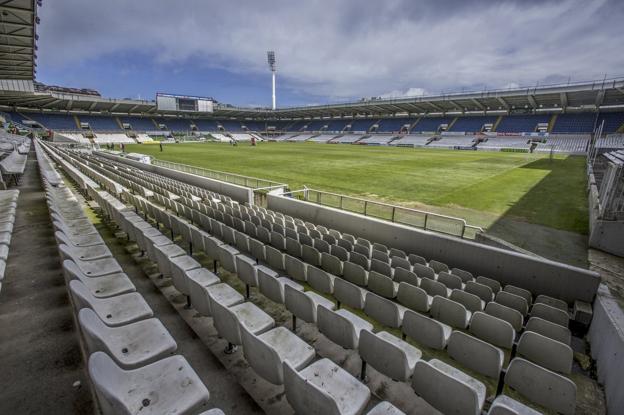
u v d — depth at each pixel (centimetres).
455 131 5838
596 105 4597
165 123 7388
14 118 5438
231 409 282
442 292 479
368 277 505
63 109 6144
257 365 281
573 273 539
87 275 418
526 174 2142
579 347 449
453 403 243
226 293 414
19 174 1412
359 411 250
